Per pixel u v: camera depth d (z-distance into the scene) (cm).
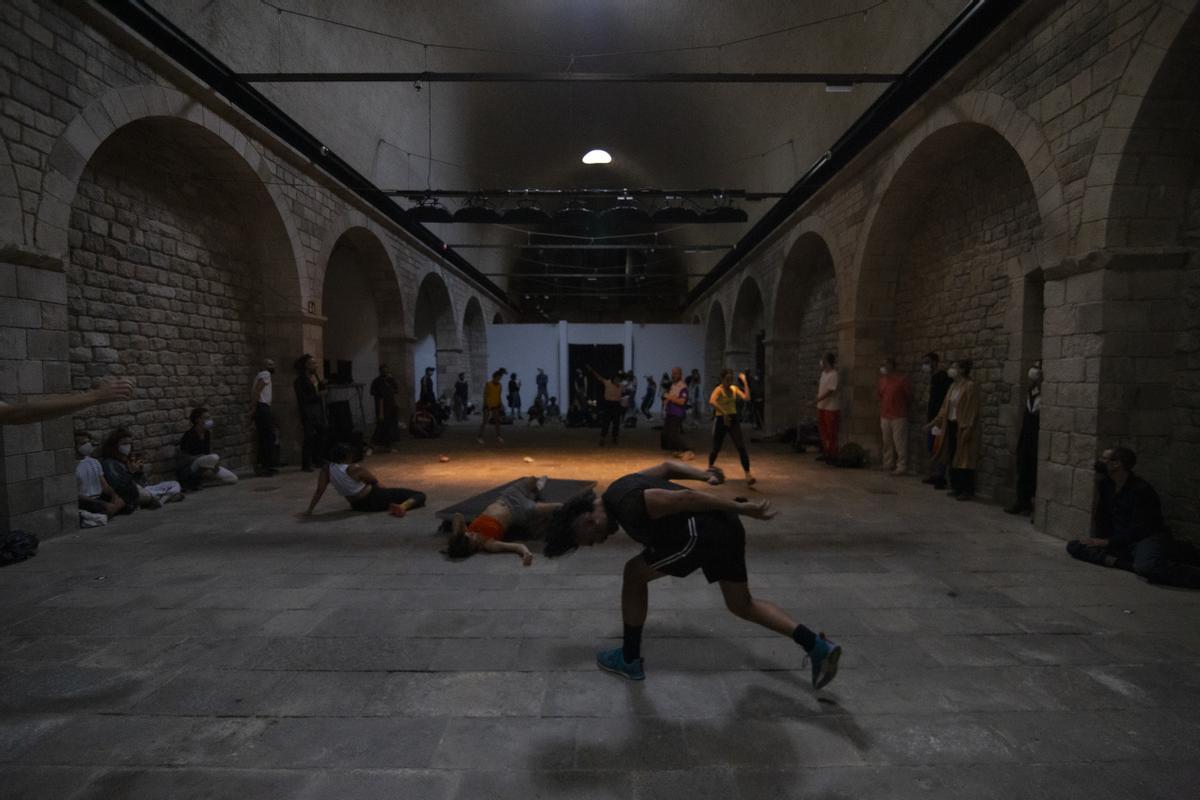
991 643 285
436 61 1075
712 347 2212
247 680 249
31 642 285
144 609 325
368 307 1394
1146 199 419
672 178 1719
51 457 465
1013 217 608
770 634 293
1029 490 547
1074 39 449
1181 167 414
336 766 193
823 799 177
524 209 950
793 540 466
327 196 919
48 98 457
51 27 457
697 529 222
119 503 538
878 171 780
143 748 202
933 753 200
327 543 455
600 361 2159
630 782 184
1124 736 211
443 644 284
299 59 776
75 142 478
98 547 444
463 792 180
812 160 983
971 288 681
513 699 234
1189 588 354
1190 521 420
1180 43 371
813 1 834
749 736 209
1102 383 432
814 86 945
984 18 514
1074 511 455
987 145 643
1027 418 550
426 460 936
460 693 239
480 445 1148
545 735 210
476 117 1349
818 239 1091
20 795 178
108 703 231
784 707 228
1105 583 369
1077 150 448
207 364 734
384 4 915
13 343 433
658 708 227
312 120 831
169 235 667
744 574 232
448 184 1441
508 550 410
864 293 849
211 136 646
